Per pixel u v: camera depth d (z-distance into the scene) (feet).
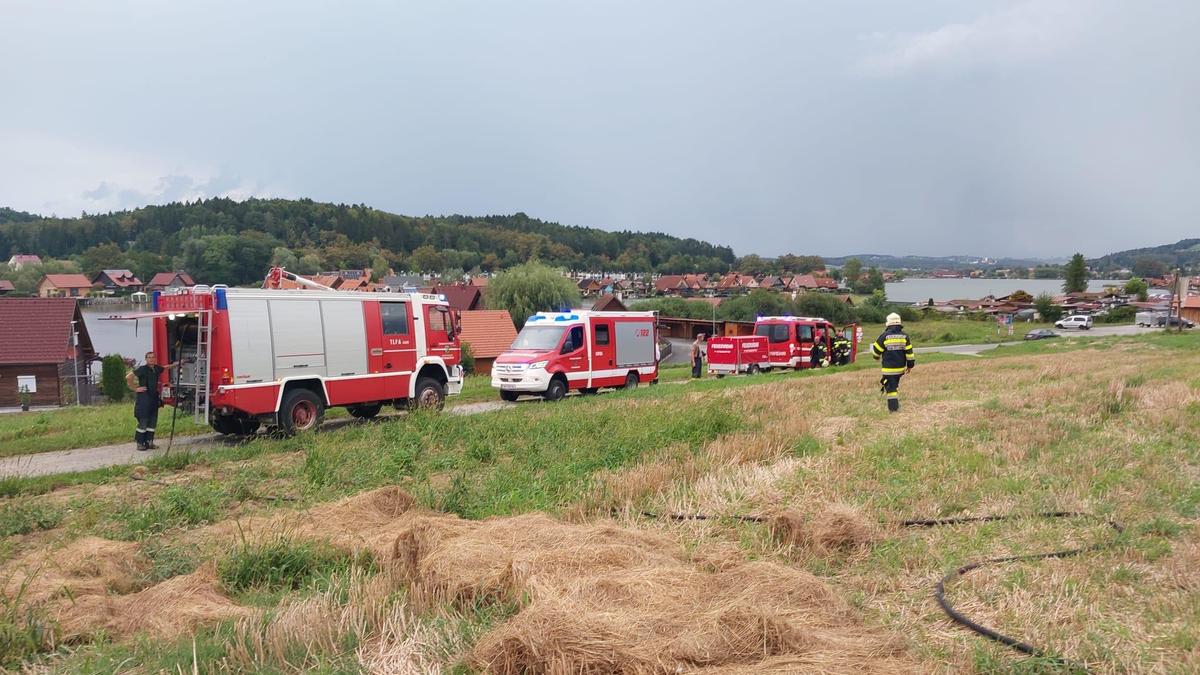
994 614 16.90
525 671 14.29
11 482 36.88
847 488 28.35
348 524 26.09
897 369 48.01
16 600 18.61
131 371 49.44
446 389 63.21
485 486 31.83
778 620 14.53
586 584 17.02
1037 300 350.84
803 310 285.43
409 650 15.34
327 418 63.46
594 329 77.15
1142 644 15.14
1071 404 45.91
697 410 46.03
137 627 17.89
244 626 16.43
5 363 149.48
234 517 30.14
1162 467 28.91
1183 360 87.15
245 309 49.60
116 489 36.22
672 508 26.78
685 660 13.89
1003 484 27.71
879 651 14.56
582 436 43.09
